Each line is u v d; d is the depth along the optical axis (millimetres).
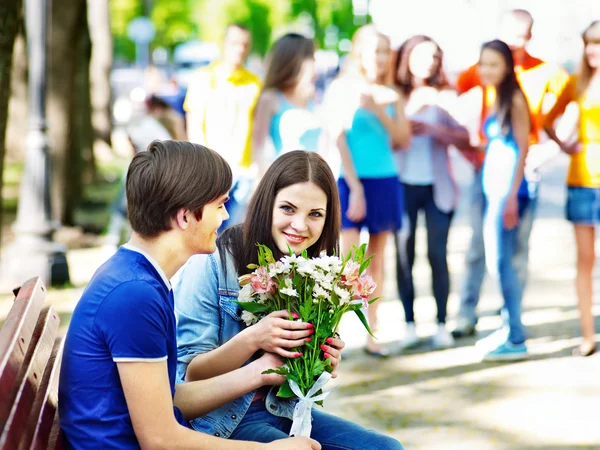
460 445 4457
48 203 8320
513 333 5980
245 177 7160
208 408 2740
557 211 13023
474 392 5312
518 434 4598
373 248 6023
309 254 3129
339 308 2762
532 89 5930
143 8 43094
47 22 8328
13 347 2203
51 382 2539
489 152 5832
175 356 2500
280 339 2695
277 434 2824
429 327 6891
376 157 5840
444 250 6301
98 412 2367
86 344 2361
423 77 6070
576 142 5816
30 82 8312
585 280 6000
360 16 38469
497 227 5883
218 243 3002
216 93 7145
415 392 5320
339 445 2904
